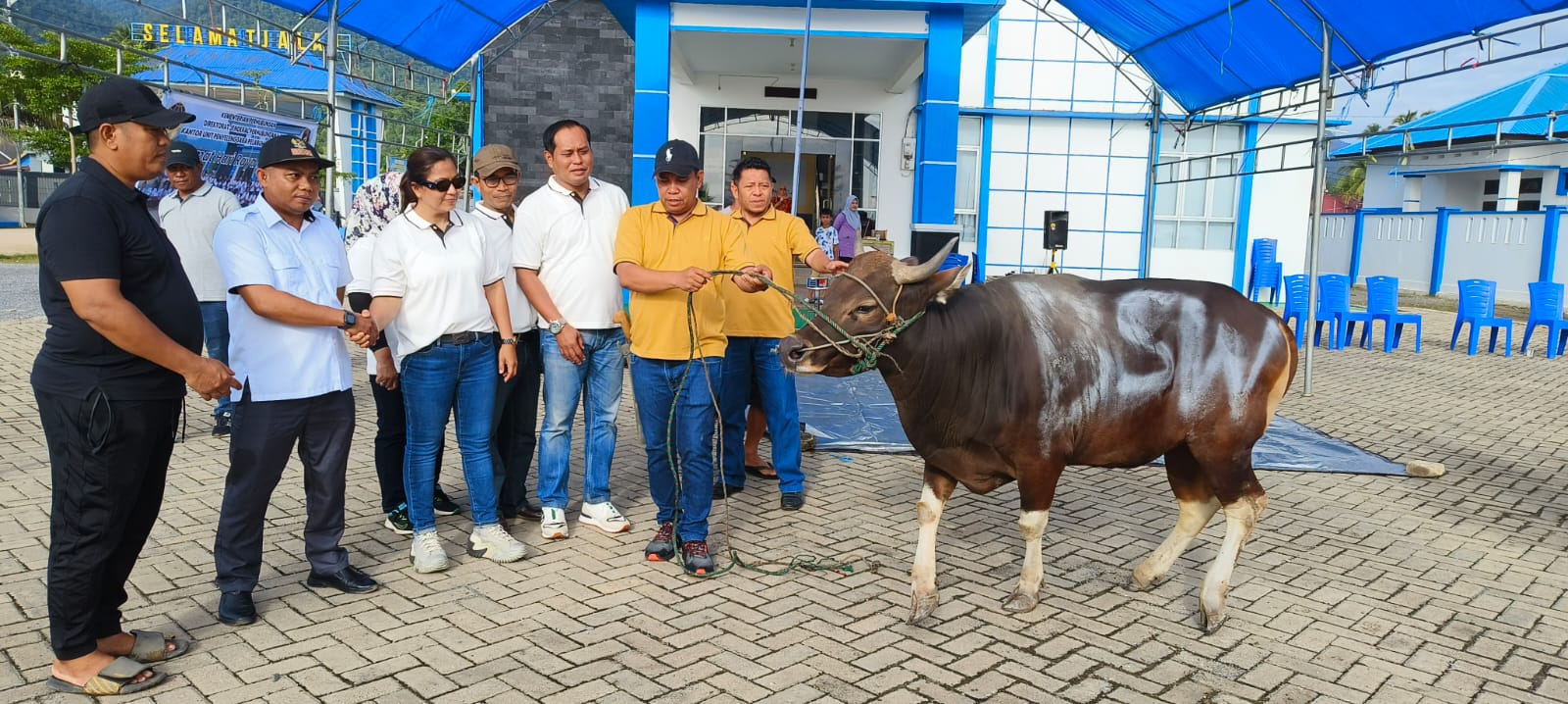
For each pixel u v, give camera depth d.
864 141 15.69
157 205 6.78
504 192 4.97
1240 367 4.07
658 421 4.70
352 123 19.16
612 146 18.52
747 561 4.90
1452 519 5.82
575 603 4.31
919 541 4.25
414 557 4.62
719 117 15.62
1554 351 12.92
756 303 5.60
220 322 6.58
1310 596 4.57
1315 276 9.87
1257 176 18.55
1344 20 9.59
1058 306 4.14
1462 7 8.48
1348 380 10.79
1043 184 18.25
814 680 3.65
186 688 3.47
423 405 4.50
